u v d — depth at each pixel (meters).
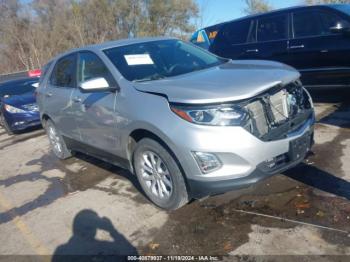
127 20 32.88
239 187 3.10
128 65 4.07
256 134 3.08
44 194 4.75
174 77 3.83
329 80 6.31
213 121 3.04
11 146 7.87
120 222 3.66
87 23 32.44
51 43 33.66
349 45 5.89
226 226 3.26
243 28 7.53
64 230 3.71
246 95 3.05
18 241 3.67
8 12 35.50
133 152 3.87
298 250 2.82
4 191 5.15
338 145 4.59
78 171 5.37
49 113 5.61
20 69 34.72
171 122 3.20
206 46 8.73
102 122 4.11
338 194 3.46
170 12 33.03
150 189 3.79
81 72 4.73
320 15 6.32
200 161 3.10
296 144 3.29
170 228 3.38
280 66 3.84
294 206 3.38
